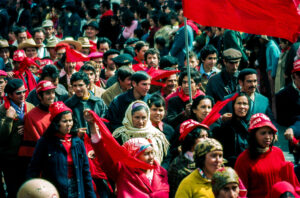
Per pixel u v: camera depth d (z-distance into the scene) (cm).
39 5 4647
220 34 2655
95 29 3180
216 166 1164
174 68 2091
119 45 3522
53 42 2591
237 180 1042
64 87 1853
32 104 1598
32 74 2048
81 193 1305
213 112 1425
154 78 1823
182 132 1345
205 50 2122
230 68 1850
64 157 1305
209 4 1591
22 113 1547
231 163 1446
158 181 1290
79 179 1309
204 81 2123
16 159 1528
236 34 2441
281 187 1145
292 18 1559
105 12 3753
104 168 1300
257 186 1323
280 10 1553
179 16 3036
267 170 1316
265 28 1585
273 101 2703
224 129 1467
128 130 1466
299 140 1510
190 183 1180
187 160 1316
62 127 1298
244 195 1178
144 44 2411
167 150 1498
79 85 1600
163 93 1909
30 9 4425
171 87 1883
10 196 1547
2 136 1505
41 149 1298
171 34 2906
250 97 1634
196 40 2894
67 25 3819
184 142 1327
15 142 1520
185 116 1617
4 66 2359
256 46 2833
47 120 1520
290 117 1592
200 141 1201
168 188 1290
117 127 1630
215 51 2116
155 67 2127
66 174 1299
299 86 1571
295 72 1564
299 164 1467
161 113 1541
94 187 1446
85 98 1619
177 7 3091
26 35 2845
